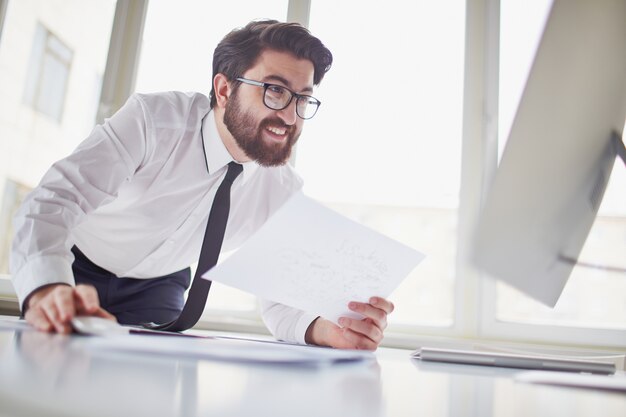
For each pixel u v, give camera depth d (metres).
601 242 1.83
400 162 2.04
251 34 1.22
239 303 2.01
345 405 0.25
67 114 2.19
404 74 2.09
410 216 2.13
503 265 0.55
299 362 0.43
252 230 1.38
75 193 0.89
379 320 0.82
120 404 0.19
